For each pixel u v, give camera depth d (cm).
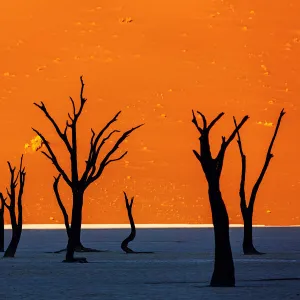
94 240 11431
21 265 6969
